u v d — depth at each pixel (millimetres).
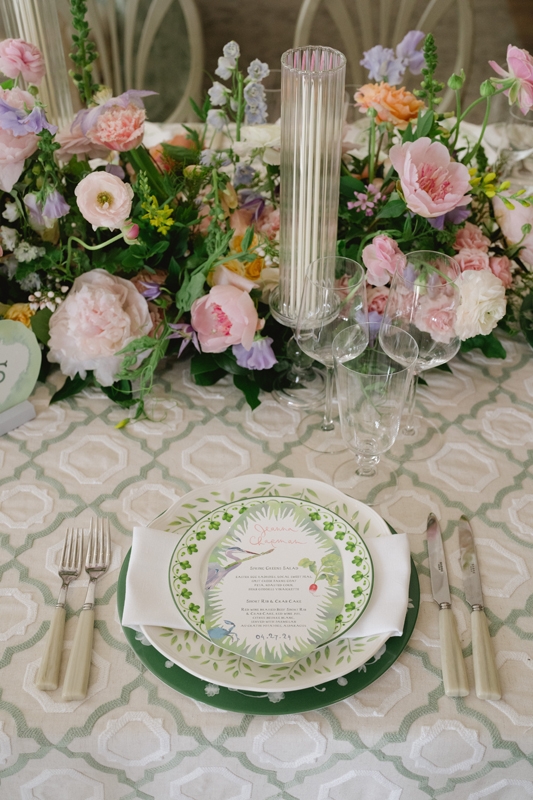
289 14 3516
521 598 774
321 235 953
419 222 1032
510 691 685
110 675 694
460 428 999
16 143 897
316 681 655
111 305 945
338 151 901
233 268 970
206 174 1026
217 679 656
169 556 770
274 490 859
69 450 957
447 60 3148
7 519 861
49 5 1247
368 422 819
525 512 877
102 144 955
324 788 688
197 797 699
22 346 970
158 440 975
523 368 1106
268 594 725
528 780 681
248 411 1026
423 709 670
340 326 877
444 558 805
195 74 1899
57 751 660
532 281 1145
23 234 1015
